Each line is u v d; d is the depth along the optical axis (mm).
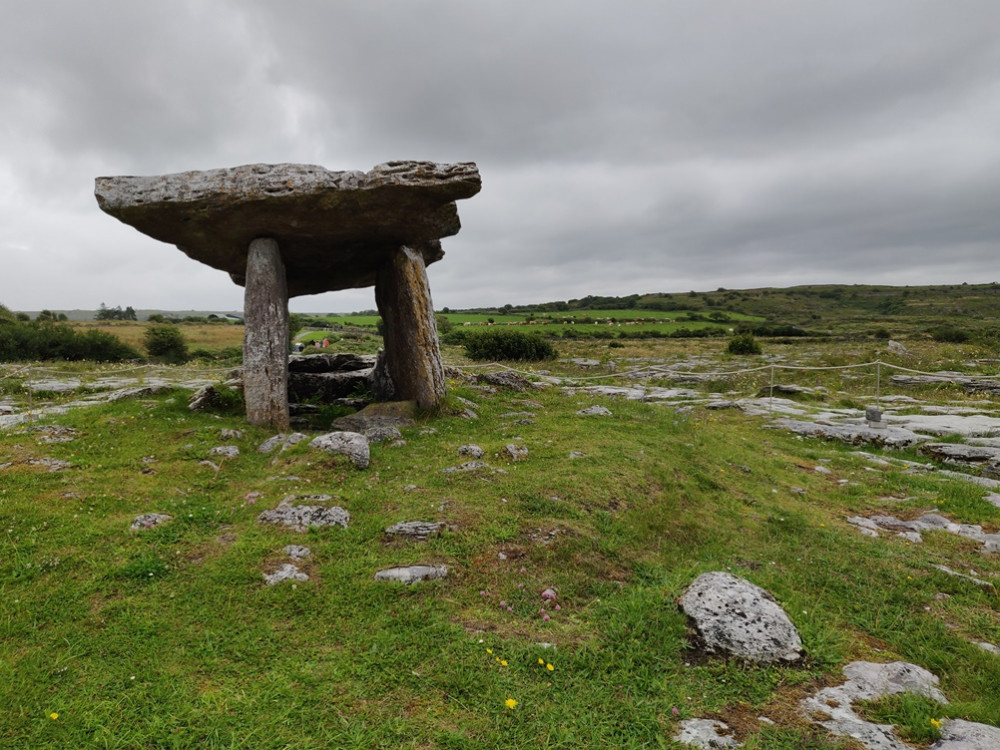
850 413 16922
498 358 33562
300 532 7055
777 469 11359
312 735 4004
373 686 4512
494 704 4359
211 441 10484
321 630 5242
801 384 24312
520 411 14484
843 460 12227
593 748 3953
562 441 11281
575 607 5875
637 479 9328
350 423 12992
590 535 7293
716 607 5328
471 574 6277
